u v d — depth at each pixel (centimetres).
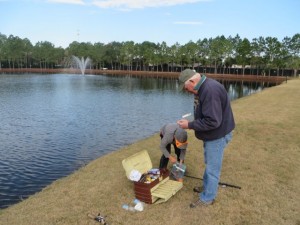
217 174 475
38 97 3141
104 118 1936
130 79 7112
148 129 1599
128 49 11262
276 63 8775
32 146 1269
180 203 503
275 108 1584
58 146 1262
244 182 585
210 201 489
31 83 5284
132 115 2070
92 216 461
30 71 11331
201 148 808
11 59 12406
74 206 501
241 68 10344
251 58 9069
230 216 465
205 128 432
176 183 541
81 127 1645
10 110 2247
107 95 3444
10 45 12019
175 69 11425
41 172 960
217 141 454
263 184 577
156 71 11538
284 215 468
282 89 2964
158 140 929
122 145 1268
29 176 927
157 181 518
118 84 5338
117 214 473
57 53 12506
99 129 1594
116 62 12462
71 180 613
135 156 569
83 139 1379
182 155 574
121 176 625
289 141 883
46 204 511
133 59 11800
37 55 12381
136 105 2605
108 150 1195
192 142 871
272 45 8750
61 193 552
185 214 471
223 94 434
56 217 468
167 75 9575
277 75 9169
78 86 4753
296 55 8700
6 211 500
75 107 2431
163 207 491
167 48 10575
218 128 444
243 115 1351
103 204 506
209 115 423
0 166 1018
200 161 705
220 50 9312
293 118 1255
